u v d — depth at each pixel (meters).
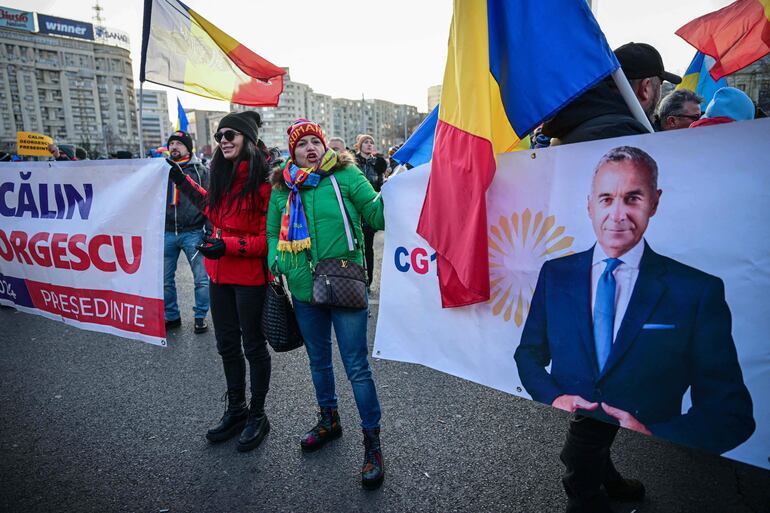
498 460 2.46
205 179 4.66
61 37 119.69
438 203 1.85
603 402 1.59
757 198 1.29
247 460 2.54
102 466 2.52
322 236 2.31
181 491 2.30
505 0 1.67
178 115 4.60
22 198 3.13
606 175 1.53
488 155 1.71
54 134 120.25
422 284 2.12
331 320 2.56
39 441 2.77
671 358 1.45
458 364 2.02
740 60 3.04
